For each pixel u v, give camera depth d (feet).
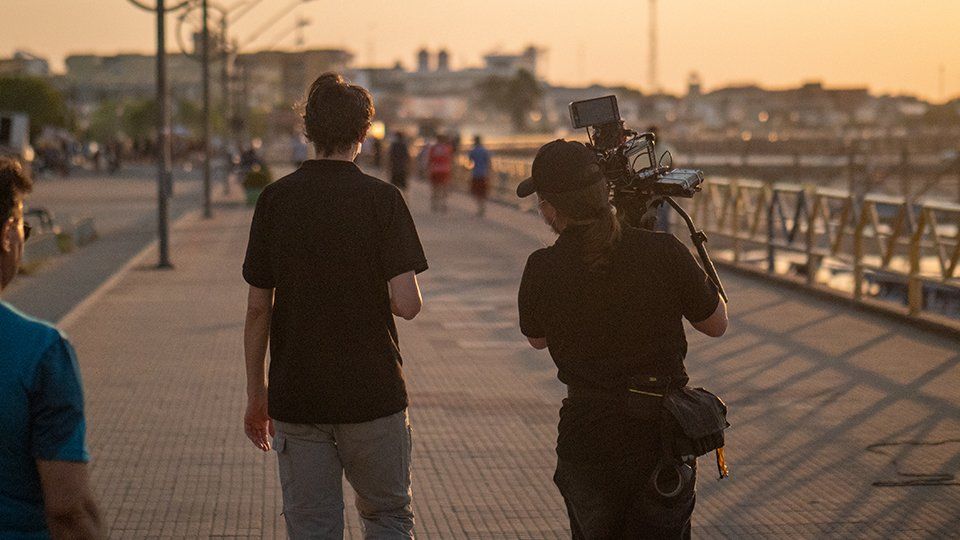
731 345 38.86
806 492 22.66
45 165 202.39
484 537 20.22
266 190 13.76
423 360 36.52
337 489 14.02
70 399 8.82
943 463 24.64
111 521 20.83
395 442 13.87
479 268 61.72
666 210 65.05
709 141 406.82
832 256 50.34
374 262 13.56
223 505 21.81
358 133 13.71
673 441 12.21
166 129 60.80
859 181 311.68
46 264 62.28
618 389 12.34
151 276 57.98
